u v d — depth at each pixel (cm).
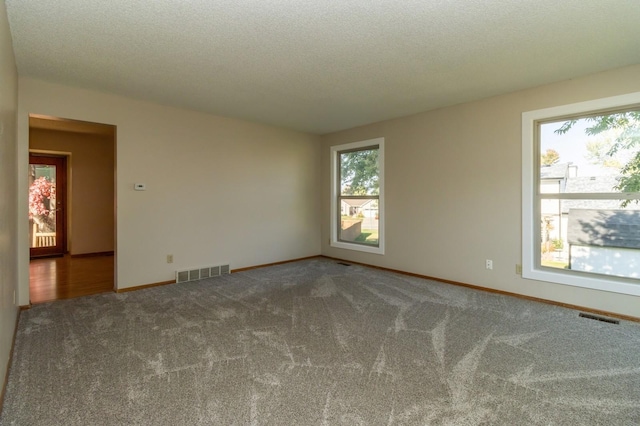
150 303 348
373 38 251
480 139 399
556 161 351
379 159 514
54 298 366
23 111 329
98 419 166
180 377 204
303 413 171
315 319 302
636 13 217
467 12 217
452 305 342
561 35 246
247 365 219
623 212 314
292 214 577
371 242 543
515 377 205
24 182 329
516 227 372
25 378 202
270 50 271
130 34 245
